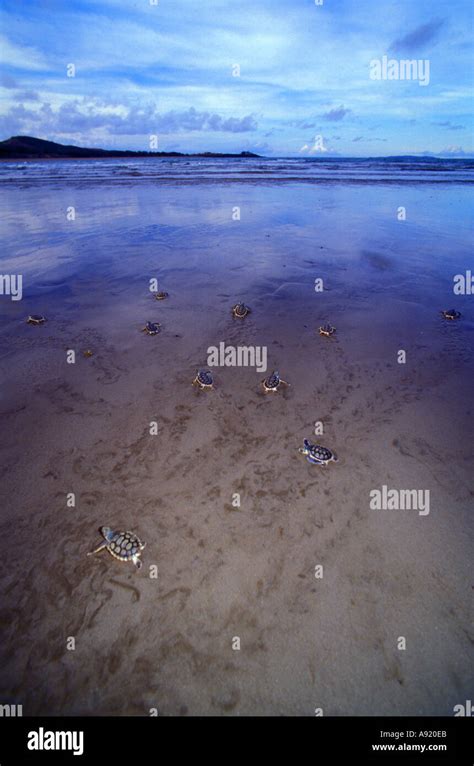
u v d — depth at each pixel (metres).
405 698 3.66
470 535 4.98
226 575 4.54
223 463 6.08
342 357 9.13
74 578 4.48
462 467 6.04
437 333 10.29
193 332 10.16
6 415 7.00
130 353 9.14
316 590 4.39
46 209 23.25
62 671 3.75
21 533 4.96
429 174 43.81
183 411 7.23
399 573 4.56
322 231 19.45
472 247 16.91
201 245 17.17
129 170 47.44
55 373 8.30
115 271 14.26
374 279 13.79
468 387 8.05
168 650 3.90
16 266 14.54
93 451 6.25
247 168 53.69
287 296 12.34
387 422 7.02
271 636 4.02
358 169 52.78
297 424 6.97
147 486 5.66
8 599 4.27
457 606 4.25
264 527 5.09
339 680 3.74
